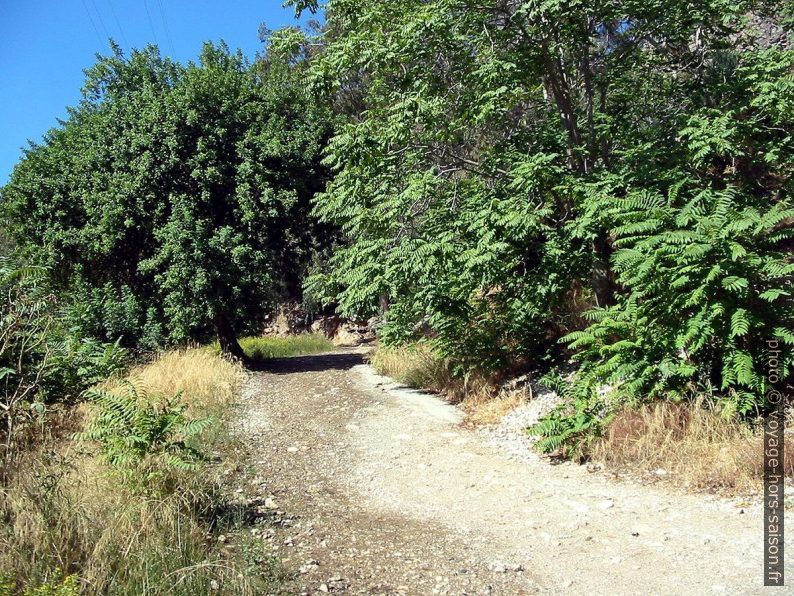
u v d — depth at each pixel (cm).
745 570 417
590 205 758
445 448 770
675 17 893
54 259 1677
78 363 810
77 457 568
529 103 1185
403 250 863
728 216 633
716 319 620
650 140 933
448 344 1008
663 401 655
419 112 891
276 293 2977
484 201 912
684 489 562
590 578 432
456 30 917
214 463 702
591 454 660
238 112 1673
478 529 532
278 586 430
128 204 1603
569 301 1015
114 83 1877
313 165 1708
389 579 443
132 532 440
